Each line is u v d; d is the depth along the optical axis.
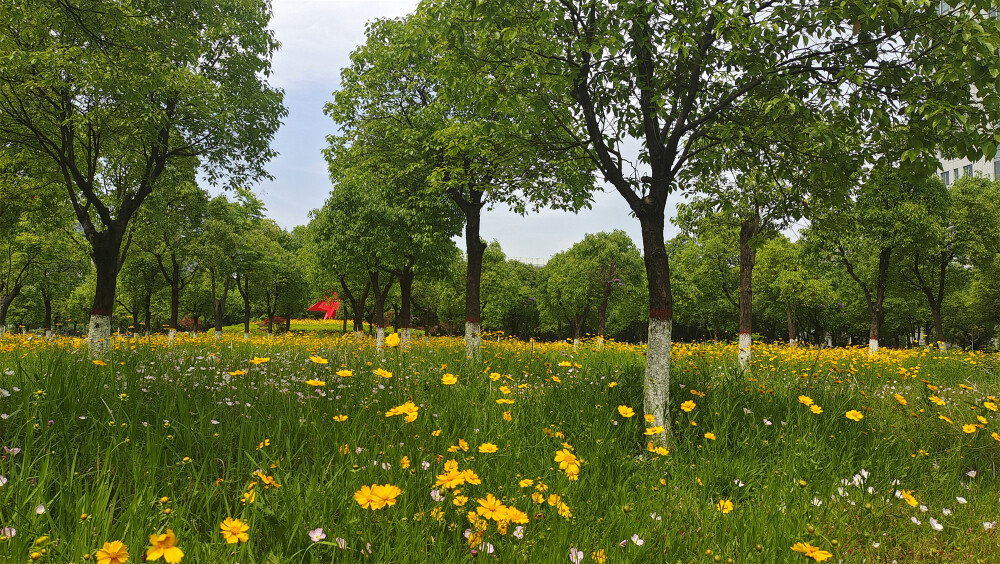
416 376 5.58
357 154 12.39
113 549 1.58
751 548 2.64
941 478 4.04
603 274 33.50
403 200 13.02
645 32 5.13
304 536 2.27
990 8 3.81
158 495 2.64
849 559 2.69
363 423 3.61
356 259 15.61
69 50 6.86
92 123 8.33
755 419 4.80
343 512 2.47
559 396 5.36
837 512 3.25
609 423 4.39
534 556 2.23
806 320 41.81
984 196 21.50
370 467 2.77
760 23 4.28
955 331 43.88
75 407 3.47
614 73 5.46
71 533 2.08
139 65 7.09
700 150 5.62
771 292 34.97
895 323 41.06
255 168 11.63
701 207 10.50
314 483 2.62
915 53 4.39
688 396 5.69
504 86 5.51
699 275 35.78
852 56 4.52
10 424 3.12
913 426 5.34
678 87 5.50
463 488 2.87
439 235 13.88
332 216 15.78
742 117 5.36
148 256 23.56
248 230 27.86
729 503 2.88
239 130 10.85
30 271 27.14
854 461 4.29
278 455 3.17
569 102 5.95
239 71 10.94
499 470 3.16
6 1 6.55
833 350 15.52
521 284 55.84
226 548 2.03
